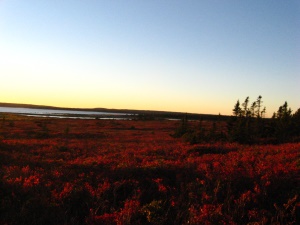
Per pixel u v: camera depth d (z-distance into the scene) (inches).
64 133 1785.2
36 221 293.0
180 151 853.8
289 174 420.8
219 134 1465.3
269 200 339.9
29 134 1669.5
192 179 423.5
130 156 722.8
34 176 428.8
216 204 322.0
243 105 1764.3
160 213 307.6
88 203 340.2
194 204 318.3
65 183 408.8
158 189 386.3
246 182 396.5
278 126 1524.4
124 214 294.8
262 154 689.0
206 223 271.0
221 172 430.6
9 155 719.1
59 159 720.3
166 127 3228.3
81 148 994.7
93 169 522.6
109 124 3373.5
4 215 297.7
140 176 456.4
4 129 1983.3
